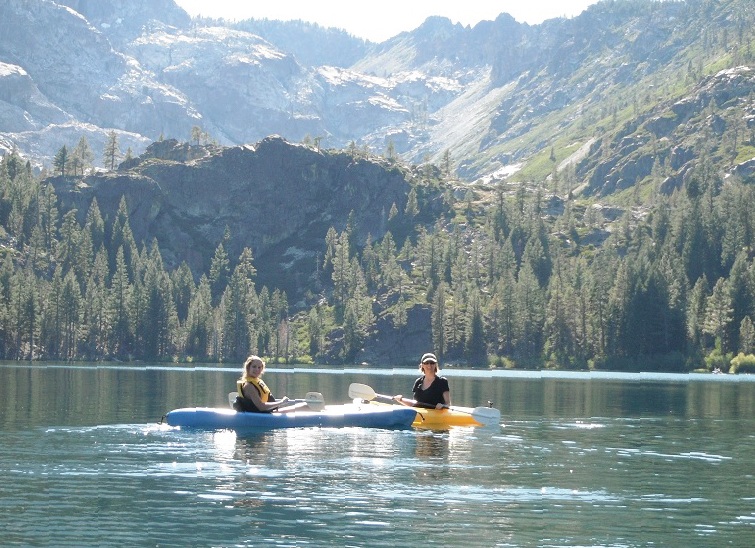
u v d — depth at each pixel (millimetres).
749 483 24000
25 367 146750
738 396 73188
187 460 25844
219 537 17422
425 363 37938
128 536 17438
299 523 18531
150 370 147625
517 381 115625
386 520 18875
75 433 31656
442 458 27266
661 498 21766
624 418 44531
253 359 34688
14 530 17781
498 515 19531
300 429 33438
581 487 22969
